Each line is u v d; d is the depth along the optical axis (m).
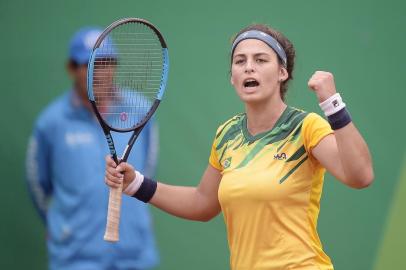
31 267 25.11
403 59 25.89
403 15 25.91
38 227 25.12
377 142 25.89
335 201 25.80
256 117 15.62
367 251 25.80
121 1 25.28
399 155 25.88
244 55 15.60
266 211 15.02
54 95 25.14
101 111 21.02
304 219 15.12
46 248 25.11
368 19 25.94
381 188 25.84
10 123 25.05
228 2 25.58
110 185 16.41
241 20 25.55
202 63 25.45
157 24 25.41
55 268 22.52
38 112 25.08
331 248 25.80
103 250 22.30
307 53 25.80
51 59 25.16
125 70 20.53
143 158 22.50
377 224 25.80
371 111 25.92
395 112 25.91
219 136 16.19
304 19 25.78
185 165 25.31
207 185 16.81
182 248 25.30
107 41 20.19
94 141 22.47
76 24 25.20
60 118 22.58
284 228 15.03
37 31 25.16
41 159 22.92
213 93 25.41
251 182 15.06
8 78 25.06
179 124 25.34
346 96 25.92
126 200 22.25
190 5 25.48
